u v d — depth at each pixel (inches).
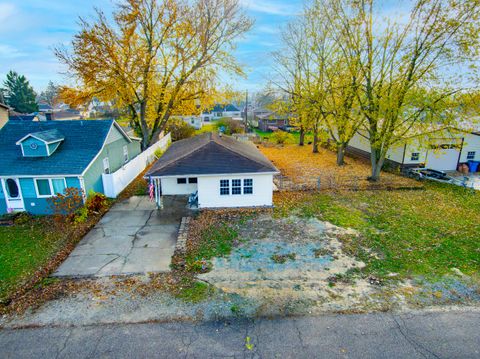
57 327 279.4
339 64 812.0
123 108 1077.8
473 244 437.4
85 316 294.2
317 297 323.3
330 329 277.6
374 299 319.3
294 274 366.6
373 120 756.6
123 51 835.4
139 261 398.6
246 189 593.6
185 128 1466.5
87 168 584.1
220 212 576.1
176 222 530.6
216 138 692.1
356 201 634.2
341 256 408.2
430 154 890.7
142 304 312.2
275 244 443.5
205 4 889.5
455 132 689.6
